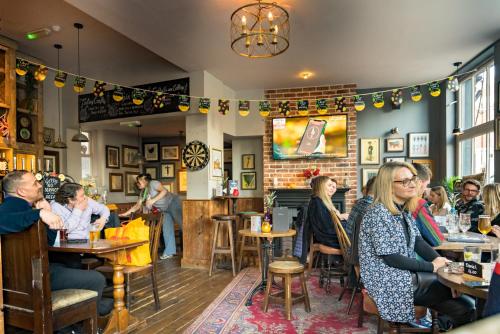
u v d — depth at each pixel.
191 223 5.23
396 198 2.11
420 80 5.93
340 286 3.93
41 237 2.00
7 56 4.40
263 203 6.53
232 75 5.49
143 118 5.82
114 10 3.38
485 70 5.11
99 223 3.15
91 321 2.36
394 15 3.52
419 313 2.03
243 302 3.44
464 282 1.58
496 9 3.41
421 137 6.35
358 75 5.57
